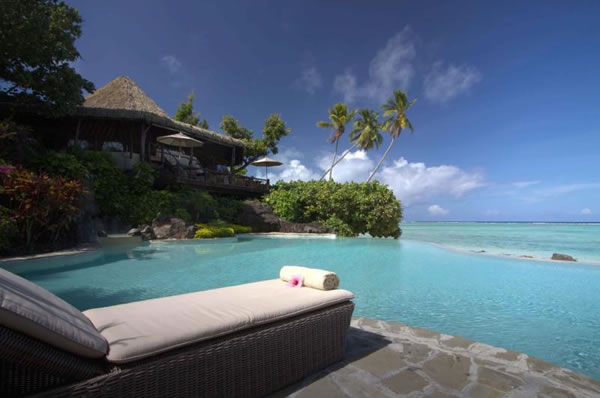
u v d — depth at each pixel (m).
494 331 3.47
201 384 1.61
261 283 2.75
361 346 2.72
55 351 1.23
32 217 7.23
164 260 7.59
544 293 5.16
